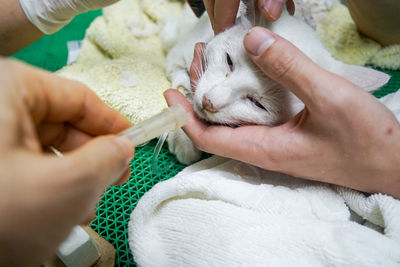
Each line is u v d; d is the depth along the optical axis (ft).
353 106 1.76
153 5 4.45
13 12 2.92
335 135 1.90
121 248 2.54
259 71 2.43
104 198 2.91
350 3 4.22
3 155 0.88
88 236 1.99
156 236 2.26
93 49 4.30
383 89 3.94
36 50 4.81
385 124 1.84
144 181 3.10
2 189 0.85
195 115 2.65
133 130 1.80
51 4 2.94
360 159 1.97
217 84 2.55
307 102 1.86
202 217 2.15
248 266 1.87
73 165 0.99
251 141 2.20
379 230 2.19
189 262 2.01
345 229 1.96
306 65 1.79
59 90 1.43
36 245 1.02
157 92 3.54
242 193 2.24
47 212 0.95
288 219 2.08
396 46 4.28
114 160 1.14
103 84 3.46
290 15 2.75
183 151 3.10
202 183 2.32
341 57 4.23
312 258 1.88
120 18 4.26
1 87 0.98
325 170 2.14
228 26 2.70
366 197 2.24
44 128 1.61
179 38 4.08
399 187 2.09
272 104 2.54
